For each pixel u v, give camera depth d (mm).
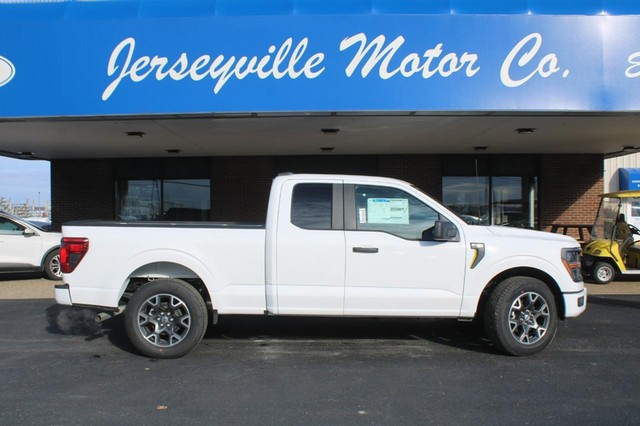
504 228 5762
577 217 14172
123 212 14562
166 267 5578
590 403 4203
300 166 14234
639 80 8141
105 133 10336
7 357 5543
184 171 14430
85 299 5496
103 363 5312
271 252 5398
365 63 8141
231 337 6328
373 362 5309
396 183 5586
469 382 4695
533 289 5410
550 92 8148
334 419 3895
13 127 9570
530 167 14289
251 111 8234
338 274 5395
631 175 19141
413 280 5410
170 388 4562
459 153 13992
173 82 8258
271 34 8156
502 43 8109
